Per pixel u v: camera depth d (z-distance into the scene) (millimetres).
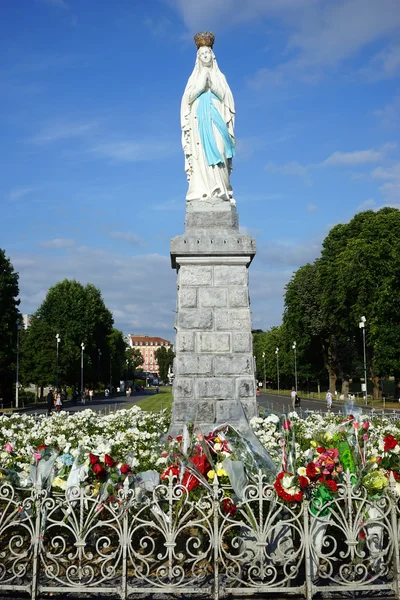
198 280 13203
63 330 78750
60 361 69312
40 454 7500
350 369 65188
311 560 6516
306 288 61469
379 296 46375
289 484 6457
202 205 13742
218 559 6426
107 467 7035
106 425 17391
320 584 6570
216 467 7027
